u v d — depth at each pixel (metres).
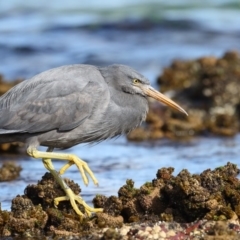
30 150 11.55
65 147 12.12
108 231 9.61
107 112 11.70
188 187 10.16
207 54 26.73
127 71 12.02
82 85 11.54
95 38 29.41
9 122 11.52
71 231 10.25
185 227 9.95
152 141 17.64
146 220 10.49
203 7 34.34
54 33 30.16
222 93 19.66
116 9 34.06
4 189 13.34
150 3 35.16
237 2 35.12
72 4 35.69
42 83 11.59
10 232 10.36
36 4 36.25
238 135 18.20
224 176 10.53
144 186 10.74
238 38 28.98
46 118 11.44
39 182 11.18
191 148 16.80
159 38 29.22
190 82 21.09
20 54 27.36
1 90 19.75
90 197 12.52
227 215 10.02
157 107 19.41
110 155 16.25
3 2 36.78
